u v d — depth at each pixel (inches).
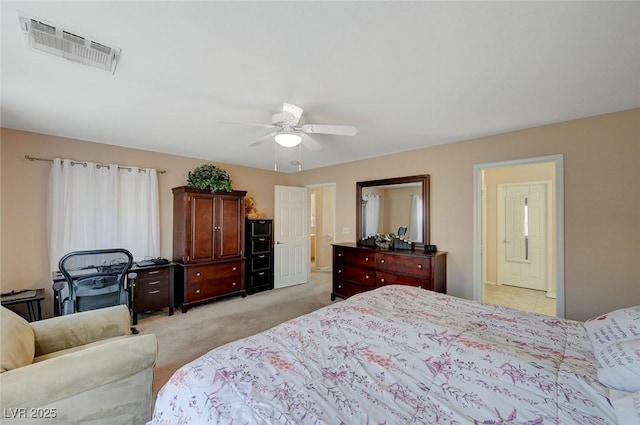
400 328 62.3
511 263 208.5
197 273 159.5
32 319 120.6
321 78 78.5
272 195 229.3
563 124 112.7
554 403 38.4
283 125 97.0
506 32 58.9
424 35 60.0
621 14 53.1
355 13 53.3
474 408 38.6
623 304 99.9
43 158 129.3
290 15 53.9
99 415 59.0
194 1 50.2
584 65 71.5
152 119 110.7
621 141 100.8
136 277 130.3
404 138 137.6
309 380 44.8
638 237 97.7
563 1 50.1
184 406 42.4
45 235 130.0
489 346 52.5
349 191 194.7
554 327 64.5
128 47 64.1
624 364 40.3
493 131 126.1
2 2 49.9
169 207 169.8
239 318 144.6
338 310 74.9
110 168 144.7
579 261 108.2
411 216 159.3
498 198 212.2
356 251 164.6
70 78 78.3
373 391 42.4
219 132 127.4
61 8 51.7
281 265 213.6
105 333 84.1
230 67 72.8
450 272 145.6
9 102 94.4
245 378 45.0
